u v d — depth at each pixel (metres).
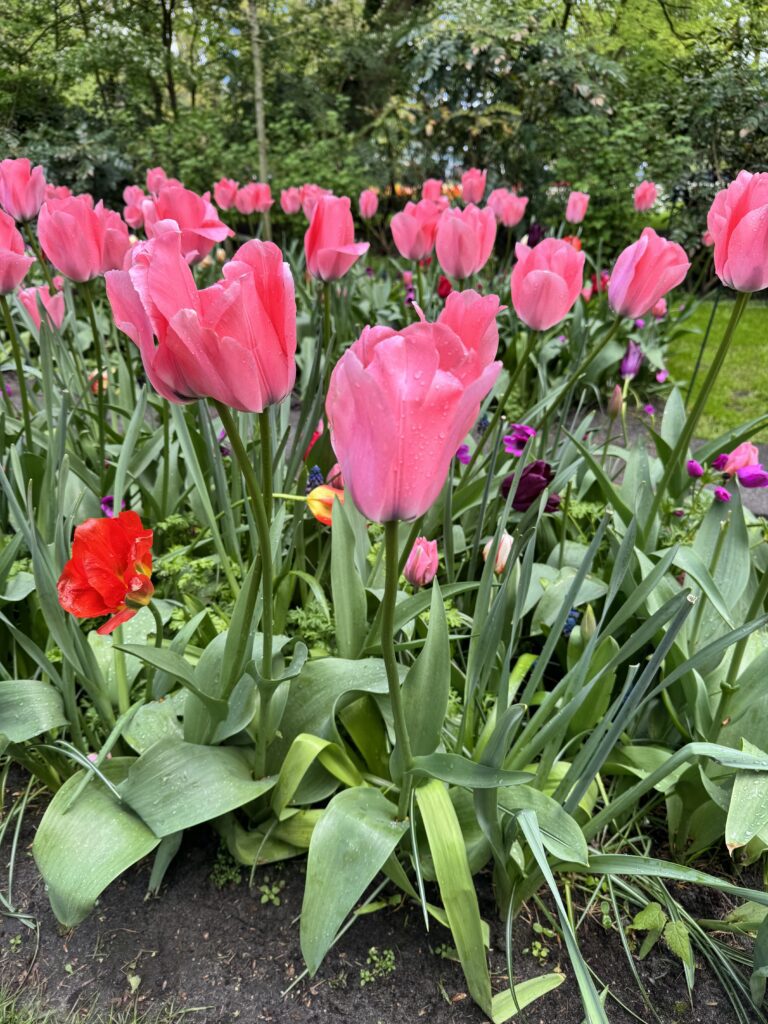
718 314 7.26
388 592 1.07
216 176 9.29
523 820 1.20
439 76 9.11
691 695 1.78
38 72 9.70
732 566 2.05
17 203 2.68
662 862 1.31
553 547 2.49
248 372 1.01
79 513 2.36
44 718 1.57
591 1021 1.14
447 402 0.83
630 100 8.91
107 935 1.54
